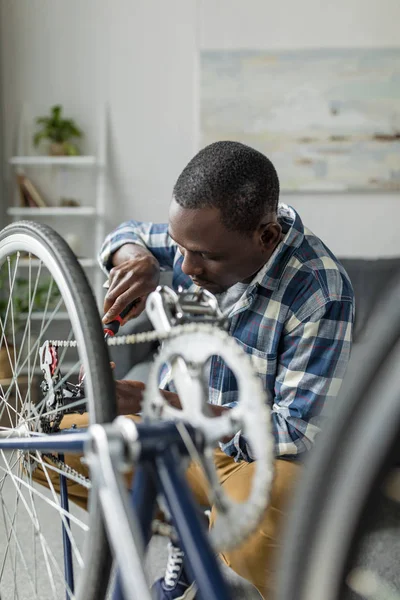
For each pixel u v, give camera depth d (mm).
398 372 461
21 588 1484
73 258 893
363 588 675
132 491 709
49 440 808
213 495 641
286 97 3777
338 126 3777
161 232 1482
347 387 495
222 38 3787
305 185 3807
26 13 3797
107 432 619
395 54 3738
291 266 1182
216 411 992
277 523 1054
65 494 1025
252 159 1077
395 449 459
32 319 3434
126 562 607
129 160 3857
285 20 3760
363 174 3789
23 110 3832
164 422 661
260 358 1206
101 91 3830
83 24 3801
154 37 3799
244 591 1466
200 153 1097
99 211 3760
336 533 485
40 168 3855
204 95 3793
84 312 836
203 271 1136
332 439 492
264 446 593
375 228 3820
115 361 2422
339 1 3740
